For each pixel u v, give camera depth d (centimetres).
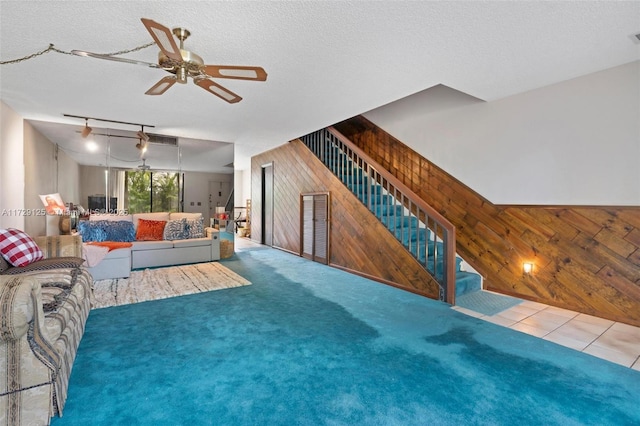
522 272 355
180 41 233
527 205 351
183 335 255
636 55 261
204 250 555
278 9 198
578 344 244
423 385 188
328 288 395
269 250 699
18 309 137
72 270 270
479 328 274
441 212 441
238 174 1148
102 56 213
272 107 400
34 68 289
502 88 336
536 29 219
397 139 511
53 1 190
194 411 163
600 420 159
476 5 192
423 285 368
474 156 401
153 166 578
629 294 284
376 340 248
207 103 389
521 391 182
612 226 293
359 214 464
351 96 360
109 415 159
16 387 145
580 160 310
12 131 414
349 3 192
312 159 581
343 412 163
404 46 244
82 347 232
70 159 514
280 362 213
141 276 447
